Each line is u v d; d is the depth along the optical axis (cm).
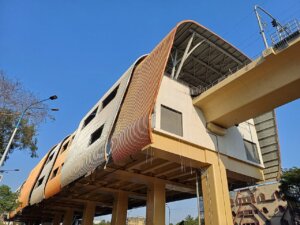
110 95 2831
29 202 4006
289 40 1631
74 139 3338
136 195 2919
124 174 2261
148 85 1920
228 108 2041
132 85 2309
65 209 4197
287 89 1722
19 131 2506
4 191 3016
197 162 1973
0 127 2452
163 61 1878
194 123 2095
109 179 2503
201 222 1903
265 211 5681
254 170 2380
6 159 2580
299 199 3966
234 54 2514
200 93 2261
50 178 3488
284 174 4069
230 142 2281
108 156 2009
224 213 1814
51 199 3338
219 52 2492
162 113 1933
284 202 5375
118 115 2236
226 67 2684
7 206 3025
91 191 2892
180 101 2119
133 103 2041
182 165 2027
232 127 2427
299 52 1628
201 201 1975
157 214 2222
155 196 2295
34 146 2670
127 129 1864
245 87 1914
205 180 1992
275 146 2605
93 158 2197
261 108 1950
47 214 4881
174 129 1936
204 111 2238
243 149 2375
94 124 2747
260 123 2797
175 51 2467
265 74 1800
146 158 1941
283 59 1692
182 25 2173
